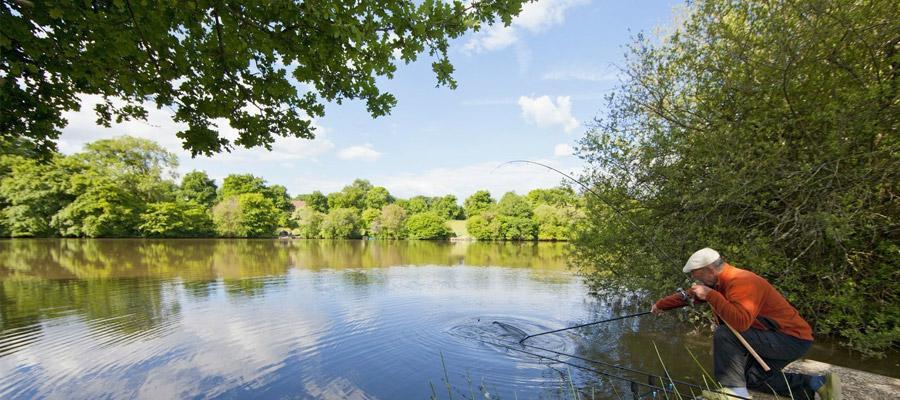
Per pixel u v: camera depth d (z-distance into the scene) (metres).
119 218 37.03
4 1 3.43
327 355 5.84
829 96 5.40
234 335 6.78
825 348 5.75
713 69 6.19
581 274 9.61
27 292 10.52
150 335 6.75
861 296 5.40
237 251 25.69
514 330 7.06
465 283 12.44
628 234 7.26
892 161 4.87
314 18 3.40
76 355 5.80
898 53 4.85
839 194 5.11
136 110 4.82
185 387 4.77
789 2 5.36
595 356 5.75
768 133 5.71
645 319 7.81
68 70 4.34
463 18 3.62
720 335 3.65
